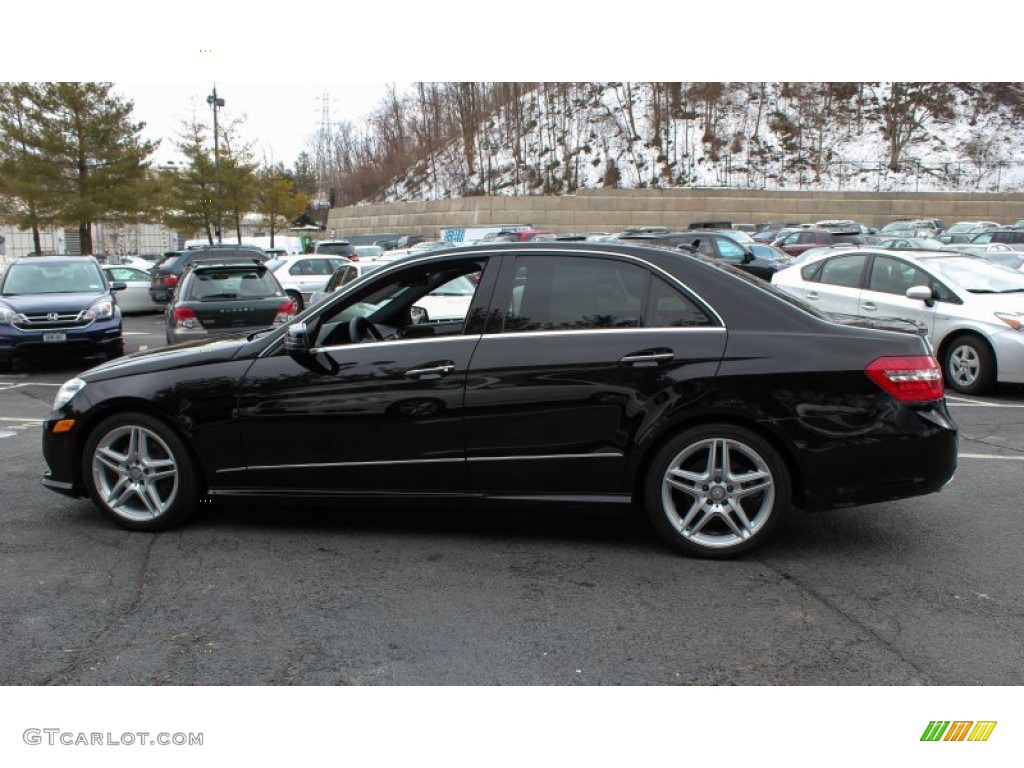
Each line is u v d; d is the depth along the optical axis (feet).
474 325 15.33
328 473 15.67
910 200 163.84
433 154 205.98
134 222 117.29
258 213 152.05
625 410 14.58
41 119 106.42
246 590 13.80
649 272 14.99
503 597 13.47
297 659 11.55
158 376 16.21
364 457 15.48
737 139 194.80
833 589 13.74
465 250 15.71
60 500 18.78
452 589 13.78
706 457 14.75
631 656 11.58
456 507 15.43
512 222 151.53
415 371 15.15
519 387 14.85
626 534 16.31
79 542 16.05
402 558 15.16
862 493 14.39
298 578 14.28
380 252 107.86
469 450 15.11
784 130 199.82
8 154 108.58
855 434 14.26
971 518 17.35
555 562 14.92
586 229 153.79
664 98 204.85
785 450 14.56
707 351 14.46
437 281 17.61
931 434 14.30
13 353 39.09
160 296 69.00
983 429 25.98
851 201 162.71
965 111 208.23
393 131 215.31
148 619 12.75
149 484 16.42
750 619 12.66
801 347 14.38
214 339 17.71
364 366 15.42
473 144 197.88
